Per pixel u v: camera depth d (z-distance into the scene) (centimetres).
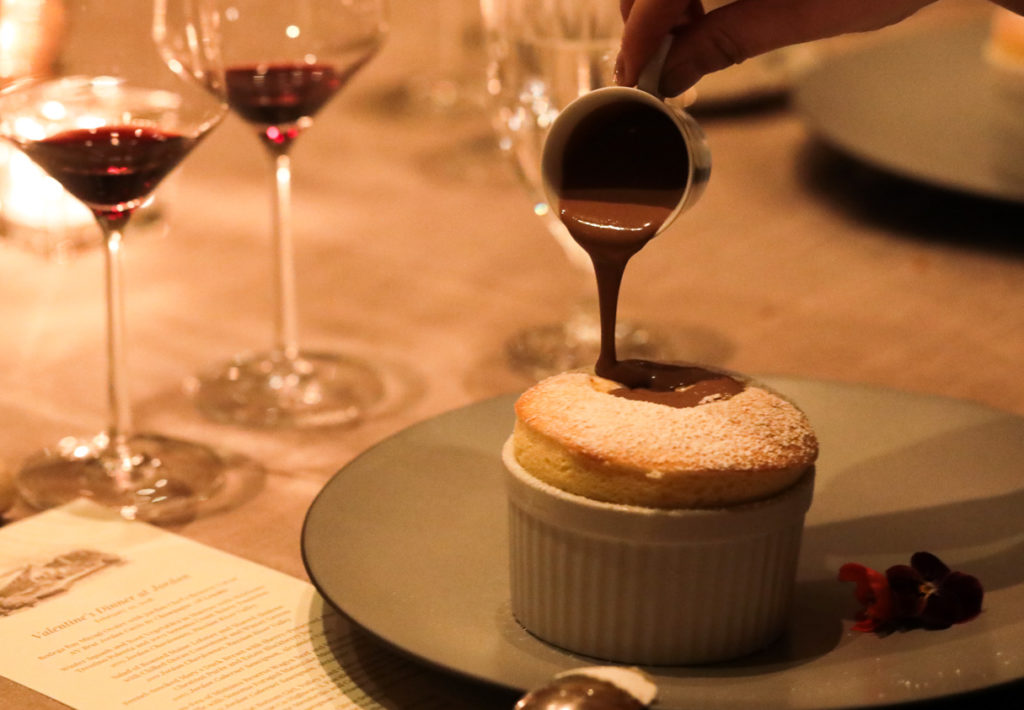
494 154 152
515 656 82
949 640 82
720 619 82
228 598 88
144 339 115
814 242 129
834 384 99
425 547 88
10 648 85
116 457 99
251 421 104
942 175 123
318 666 84
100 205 96
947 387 108
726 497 81
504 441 95
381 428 103
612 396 84
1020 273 123
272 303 121
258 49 104
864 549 89
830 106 137
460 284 123
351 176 145
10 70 93
